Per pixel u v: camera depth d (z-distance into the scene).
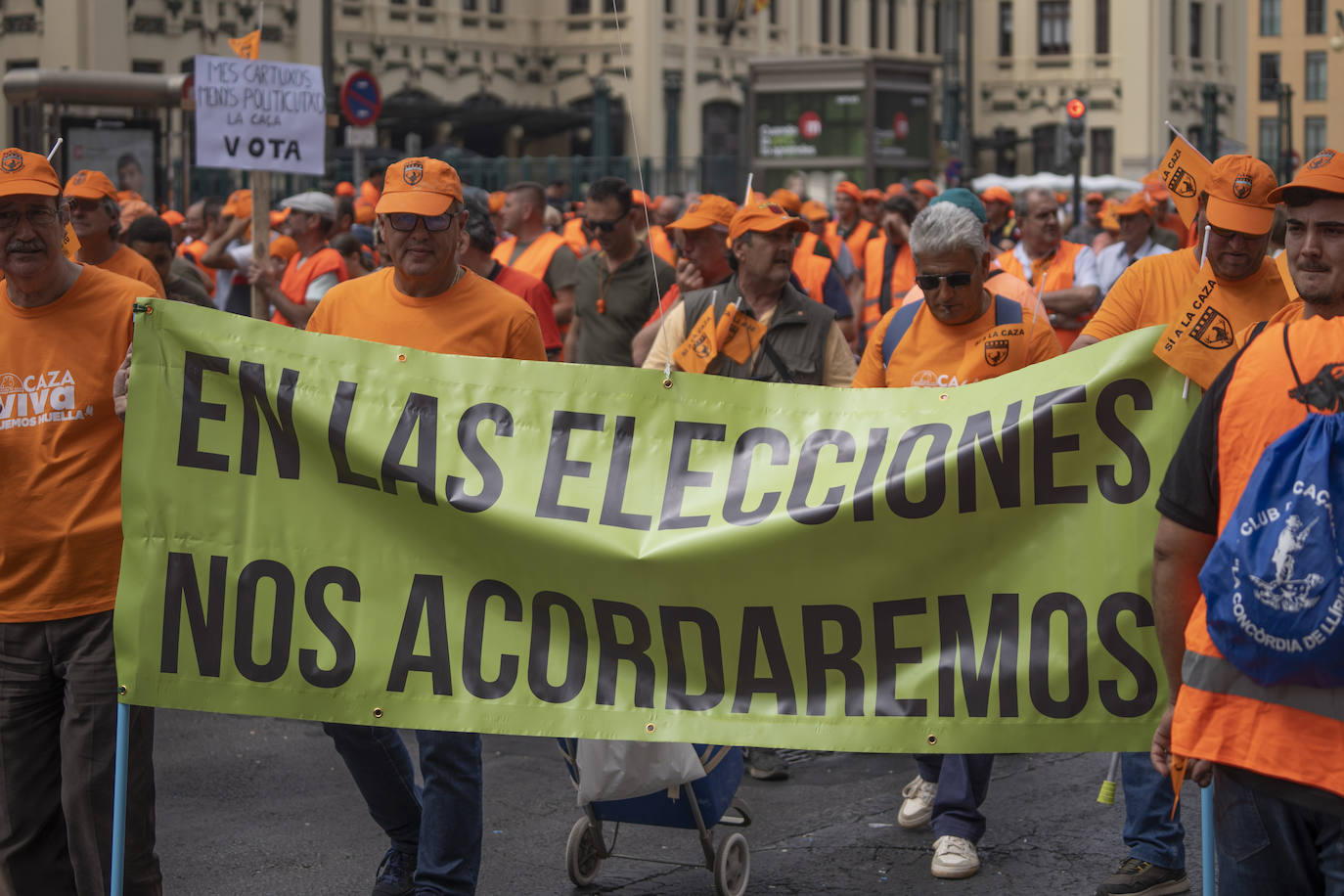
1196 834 6.40
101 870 4.66
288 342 4.69
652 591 4.53
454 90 50.81
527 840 6.41
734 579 4.50
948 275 5.54
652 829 6.56
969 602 4.40
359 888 5.89
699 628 4.52
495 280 8.04
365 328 5.38
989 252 5.72
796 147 33.69
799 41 59.84
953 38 41.56
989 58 69.31
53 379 4.66
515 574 4.60
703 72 54.78
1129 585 4.33
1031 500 4.38
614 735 4.53
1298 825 3.37
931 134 34.44
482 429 4.66
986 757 6.01
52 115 24.05
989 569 4.40
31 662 4.70
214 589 4.64
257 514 4.66
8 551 4.66
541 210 9.99
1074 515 4.36
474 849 5.03
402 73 49.16
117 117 24.41
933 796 6.51
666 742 4.93
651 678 4.54
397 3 48.94
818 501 4.46
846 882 5.90
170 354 4.66
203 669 4.62
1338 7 89.31
